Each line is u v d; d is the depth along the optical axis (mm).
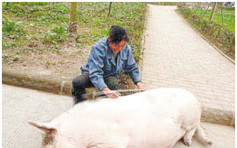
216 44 9258
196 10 21047
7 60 4578
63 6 12180
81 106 2314
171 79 5148
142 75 5098
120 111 2281
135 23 9352
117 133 2170
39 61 4816
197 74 5688
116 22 10148
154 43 8266
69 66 4777
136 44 6039
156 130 2350
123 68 3043
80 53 5711
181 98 2666
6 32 6301
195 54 7543
